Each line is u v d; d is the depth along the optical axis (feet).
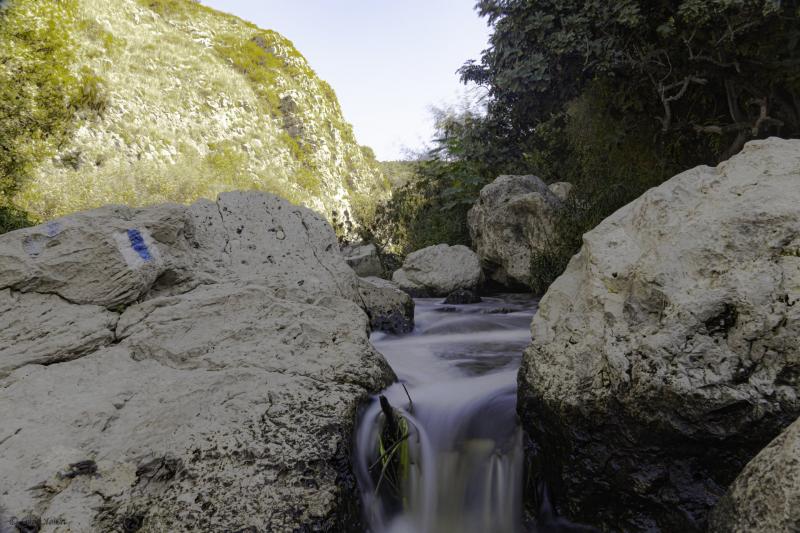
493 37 31.09
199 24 106.93
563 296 10.76
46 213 42.37
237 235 17.13
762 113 25.00
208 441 8.23
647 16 25.50
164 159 62.23
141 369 10.31
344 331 12.29
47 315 11.29
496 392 11.77
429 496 10.03
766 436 7.01
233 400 9.25
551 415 9.26
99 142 55.47
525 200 31.89
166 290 13.38
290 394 9.56
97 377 9.96
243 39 109.19
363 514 8.61
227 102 83.97
